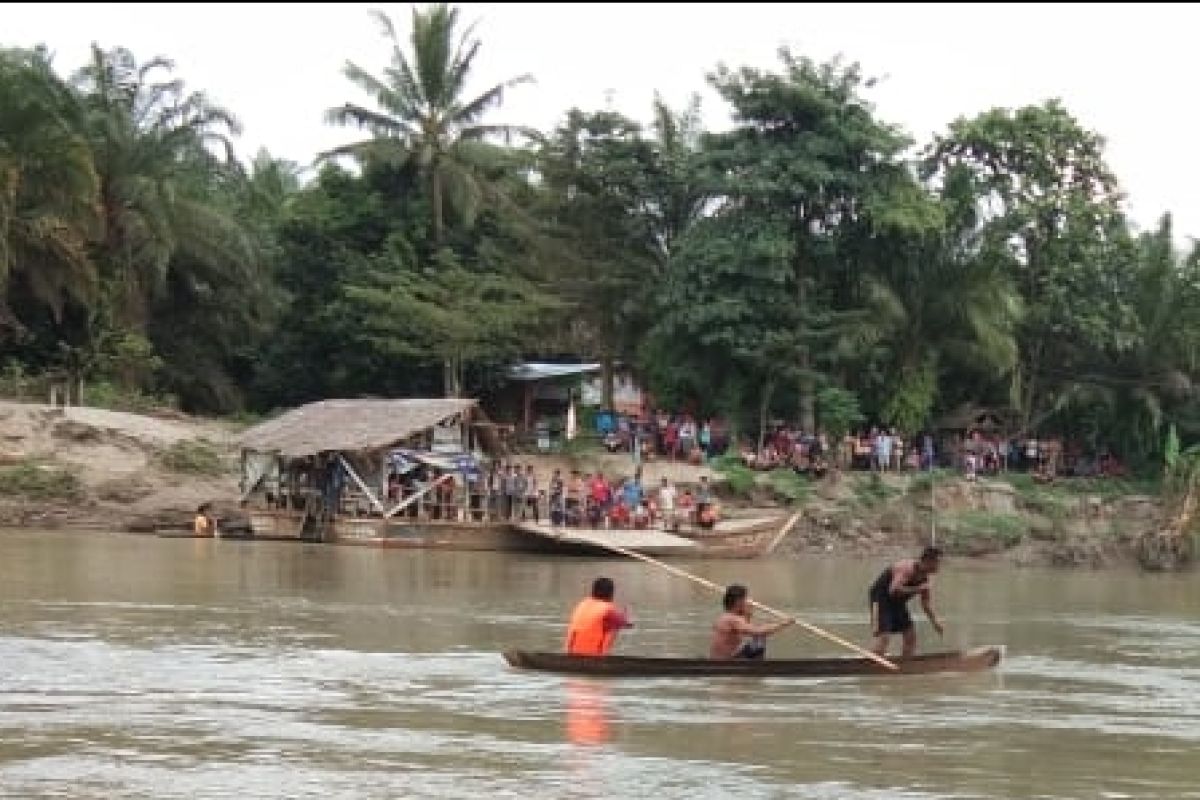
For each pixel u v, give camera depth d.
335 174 64.88
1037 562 51.88
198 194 60.16
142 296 57.09
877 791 13.91
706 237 55.19
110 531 44.88
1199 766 15.52
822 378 54.22
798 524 50.41
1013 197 59.34
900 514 51.81
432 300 58.09
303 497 45.72
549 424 56.97
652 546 42.41
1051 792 14.10
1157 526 53.19
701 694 18.80
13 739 15.16
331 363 62.94
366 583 33.16
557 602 30.80
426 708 17.45
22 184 50.25
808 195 55.00
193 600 28.36
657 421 55.25
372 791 13.32
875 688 19.81
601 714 17.27
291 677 19.53
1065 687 20.88
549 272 59.88
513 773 14.14
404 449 44.28
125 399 53.53
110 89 58.84
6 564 33.50
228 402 62.72
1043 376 60.72
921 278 56.59
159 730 15.79
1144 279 60.28
